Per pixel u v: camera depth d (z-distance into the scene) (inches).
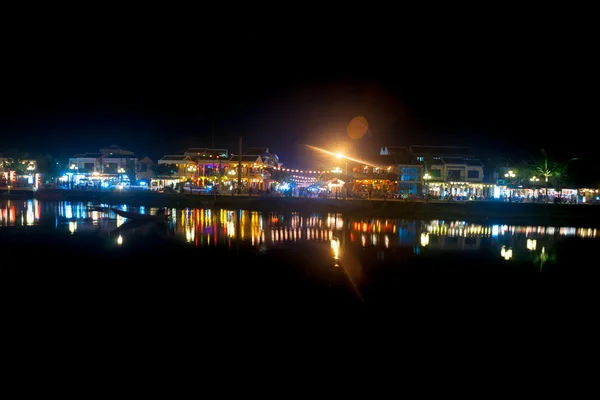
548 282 816.3
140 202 2760.8
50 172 3801.7
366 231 1546.5
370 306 637.3
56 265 880.3
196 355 462.3
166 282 753.0
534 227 1875.0
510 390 403.9
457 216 2225.6
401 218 2119.8
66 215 1921.8
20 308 603.8
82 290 696.4
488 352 484.7
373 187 2903.5
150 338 504.7
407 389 402.0
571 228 1872.5
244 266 895.1
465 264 971.9
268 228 1583.4
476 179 3051.2
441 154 3132.4
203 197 2701.8
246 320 567.8
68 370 426.6
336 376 423.5
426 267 924.6
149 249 1088.2
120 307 613.6
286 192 2898.6
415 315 602.2
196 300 649.6
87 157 3764.8
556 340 522.9
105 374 419.5
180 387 398.6
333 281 778.2
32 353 462.3
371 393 393.7
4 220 1713.8
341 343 500.1
